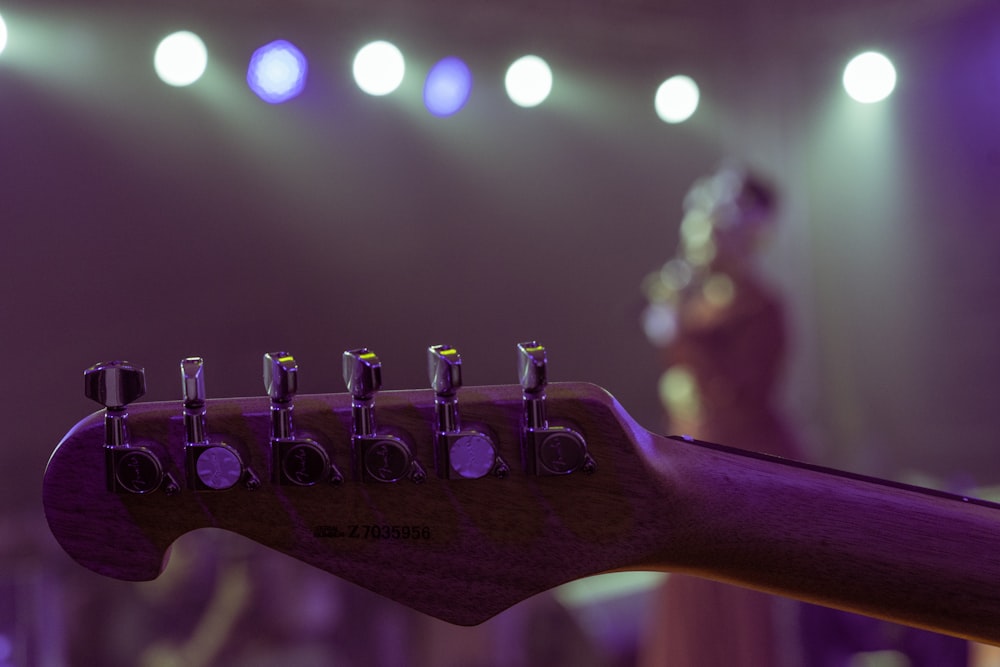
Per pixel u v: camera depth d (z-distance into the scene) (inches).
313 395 25.5
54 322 239.3
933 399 275.1
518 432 25.7
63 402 240.1
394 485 25.6
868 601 27.0
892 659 101.3
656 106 265.1
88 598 118.0
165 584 121.0
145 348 248.7
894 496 27.2
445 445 24.6
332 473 24.9
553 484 26.0
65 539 24.9
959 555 26.5
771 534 26.5
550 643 121.9
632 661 120.9
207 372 255.3
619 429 26.1
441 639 119.9
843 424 276.8
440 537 25.8
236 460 24.2
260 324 261.0
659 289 110.4
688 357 103.5
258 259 259.1
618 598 126.8
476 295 284.7
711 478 26.7
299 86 227.3
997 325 267.6
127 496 24.9
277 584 121.1
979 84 259.9
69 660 113.0
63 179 234.1
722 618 99.5
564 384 26.4
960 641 99.6
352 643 120.0
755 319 100.6
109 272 243.1
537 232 287.0
